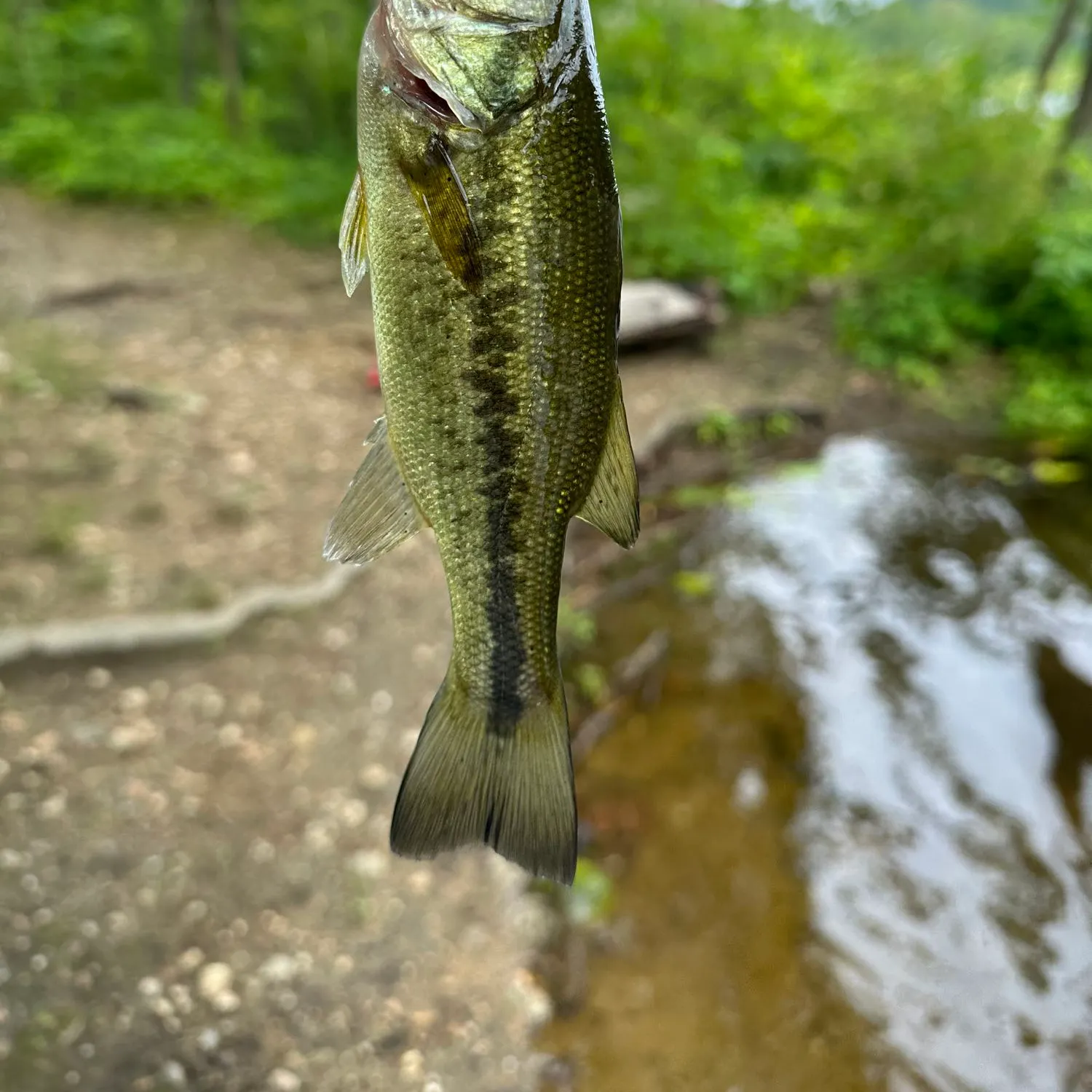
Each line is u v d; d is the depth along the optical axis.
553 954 0.57
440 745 0.29
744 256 1.72
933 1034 0.54
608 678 0.81
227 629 0.75
